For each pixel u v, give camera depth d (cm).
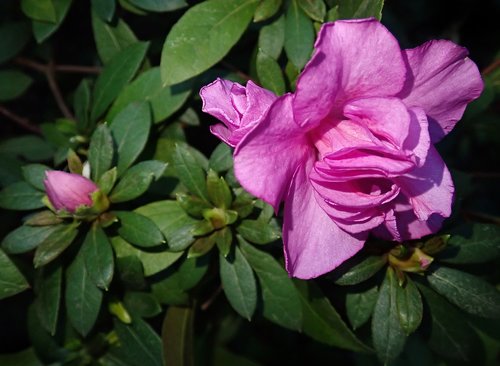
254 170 16
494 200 38
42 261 21
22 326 33
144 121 23
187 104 24
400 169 16
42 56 29
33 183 22
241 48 26
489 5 35
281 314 22
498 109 29
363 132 17
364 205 17
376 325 21
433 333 22
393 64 17
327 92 16
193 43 22
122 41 25
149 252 22
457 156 35
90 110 25
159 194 23
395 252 21
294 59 22
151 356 23
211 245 21
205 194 21
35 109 31
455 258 21
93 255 21
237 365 28
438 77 18
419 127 17
